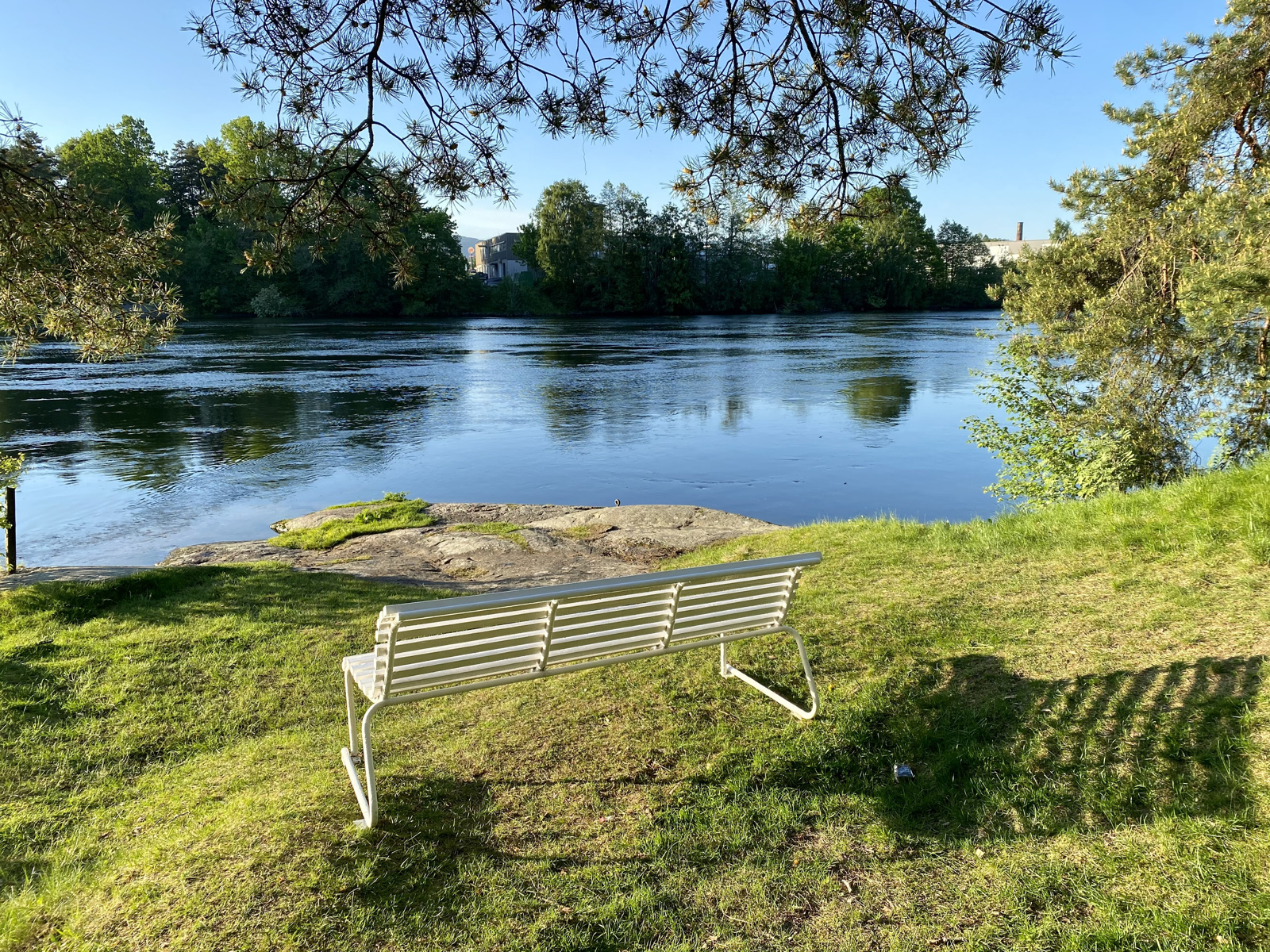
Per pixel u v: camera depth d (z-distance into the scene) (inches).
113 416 1005.8
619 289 3597.4
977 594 235.9
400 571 384.5
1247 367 396.2
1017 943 107.7
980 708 167.3
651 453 837.2
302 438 896.9
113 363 1601.9
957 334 2532.0
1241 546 227.1
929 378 1416.1
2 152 272.8
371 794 131.8
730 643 202.1
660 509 525.7
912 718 168.9
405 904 115.6
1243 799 126.7
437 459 807.1
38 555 498.3
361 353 1868.8
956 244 4744.1
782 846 131.5
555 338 2395.4
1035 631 202.7
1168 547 241.9
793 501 649.0
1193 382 414.9
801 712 172.2
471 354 1875.0
